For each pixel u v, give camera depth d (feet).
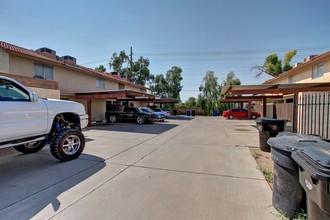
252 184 12.03
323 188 5.57
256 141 26.43
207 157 18.21
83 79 52.39
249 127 44.42
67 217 8.60
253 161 16.87
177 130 38.70
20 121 13.80
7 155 18.76
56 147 16.10
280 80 64.90
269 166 15.44
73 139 17.80
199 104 115.85
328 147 7.08
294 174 8.17
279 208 8.78
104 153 19.72
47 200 10.13
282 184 8.60
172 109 114.73
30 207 9.46
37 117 14.94
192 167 15.31
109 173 13.99
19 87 14.05
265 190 11.19
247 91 37.14
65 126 18.53
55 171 14.40
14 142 13.83
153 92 138.00
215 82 111.55
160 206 9.46
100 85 60.08
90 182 12.39
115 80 66.13
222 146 23.16
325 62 38.40
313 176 5.65
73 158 17.34
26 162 16.60
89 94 45.42
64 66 44.29
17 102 13.74
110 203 9.78
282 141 8.80
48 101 16.21
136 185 11.91
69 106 17.90
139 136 30.76
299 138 8.99
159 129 40.14
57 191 11.15
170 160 17.24
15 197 10.45
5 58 33.55
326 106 19.66
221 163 16.33
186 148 22.09
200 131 37.22
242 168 15.02
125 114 54.34
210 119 73.15
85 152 20.12
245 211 8.99
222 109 107.45
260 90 36.58
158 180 12.69
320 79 40.34
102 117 59.62
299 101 26.03
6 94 13.43
